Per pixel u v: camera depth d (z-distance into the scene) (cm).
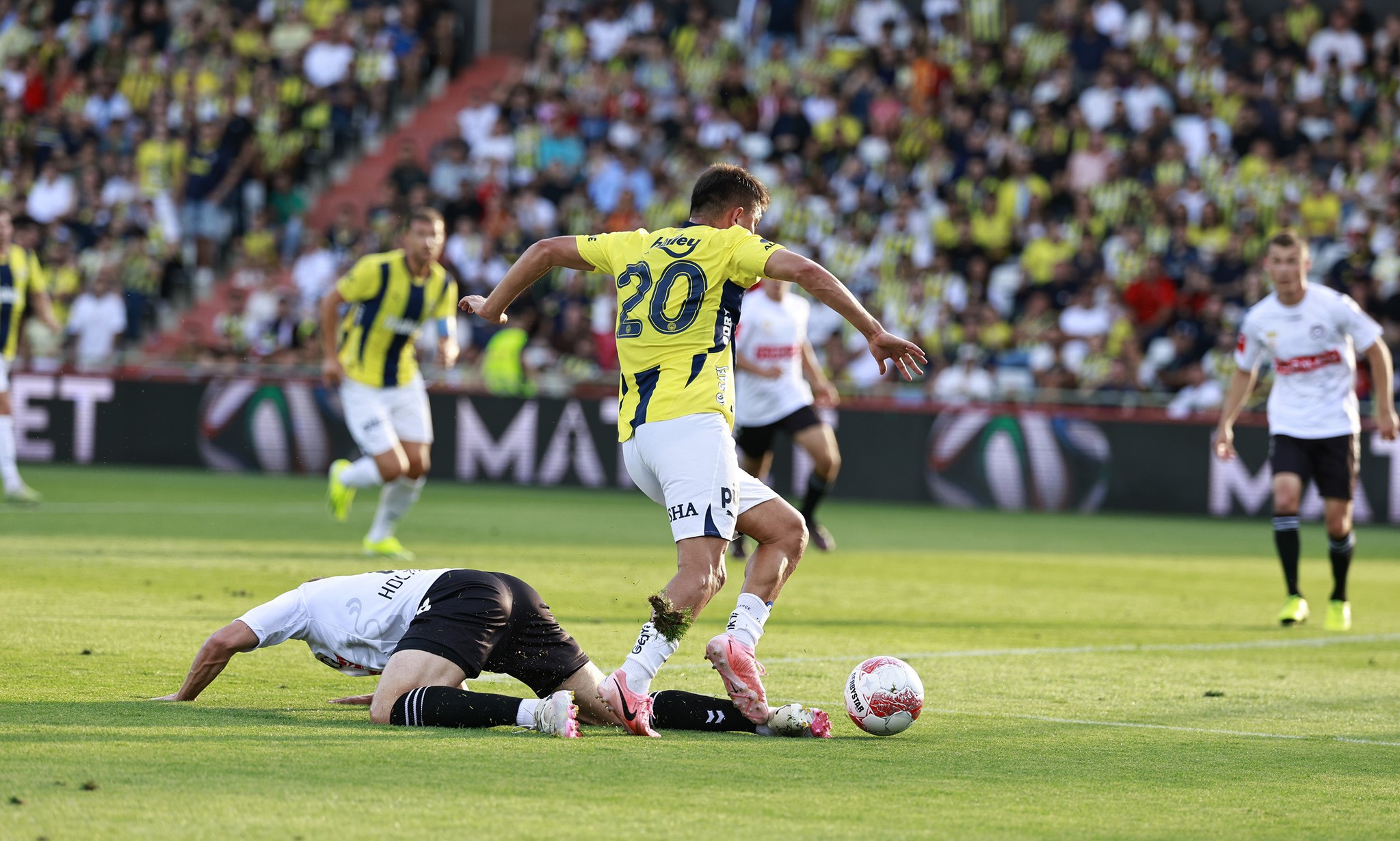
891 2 8712
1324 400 3130
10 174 8456
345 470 3922
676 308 1778
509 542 4309
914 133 7875
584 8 9144
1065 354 6769
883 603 3228
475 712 1661
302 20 9450
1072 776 1534
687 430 1752
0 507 4938
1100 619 3094
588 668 1778
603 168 8075
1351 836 1309
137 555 3562
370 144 8994
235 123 8350
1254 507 6291
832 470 4178
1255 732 1848
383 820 1241
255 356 7388
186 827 1198
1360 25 7888
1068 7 8275
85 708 1727
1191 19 8169
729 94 8388
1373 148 7369
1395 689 2250
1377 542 5475
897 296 7094
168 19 9319
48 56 9075
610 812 1296
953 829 1287
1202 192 7256
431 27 9506
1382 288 6706
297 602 1808
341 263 7806
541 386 6919
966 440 6600
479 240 7644
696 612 1727
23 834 1163
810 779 1472
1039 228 7294
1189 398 6412
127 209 8025
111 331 7581
